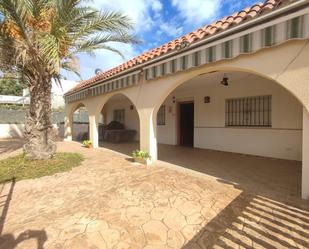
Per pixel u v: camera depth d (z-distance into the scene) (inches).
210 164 342.0
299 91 179.2
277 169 305.4
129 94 393.4
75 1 306.5
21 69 356.2
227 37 215.5
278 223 162.2
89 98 573.3
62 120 994.7
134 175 286.0
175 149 505.4
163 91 317.7
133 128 762.2
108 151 501.0
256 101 413.1
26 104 1052.5
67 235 154.8
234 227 159.3
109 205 199.0
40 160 370.3
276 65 191.5
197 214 178.4
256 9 199.9
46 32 308.8
